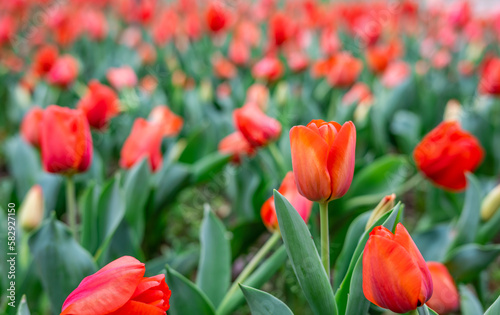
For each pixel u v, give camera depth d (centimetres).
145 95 151
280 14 191
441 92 175
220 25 215
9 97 201
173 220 149
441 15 319
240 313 109
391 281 57
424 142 92
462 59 246
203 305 75
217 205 150
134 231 96
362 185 111
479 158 91
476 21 279
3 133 207
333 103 149
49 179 107
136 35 236
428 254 90
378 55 176
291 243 63
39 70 162
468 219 92
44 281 77
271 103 142
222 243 83
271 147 100
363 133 144
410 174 142
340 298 68
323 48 202
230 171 118
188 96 148
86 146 82
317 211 106
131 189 94
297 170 63
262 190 110
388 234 59
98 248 92
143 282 60
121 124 141
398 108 161
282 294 107
